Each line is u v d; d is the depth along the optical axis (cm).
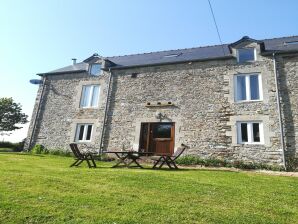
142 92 1399
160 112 1322
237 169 1041
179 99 1308
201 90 1280
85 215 374
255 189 584
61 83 1627
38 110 1602
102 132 1402
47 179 569
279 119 1098
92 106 1505
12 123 3003
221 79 1260
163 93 1352
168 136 1287
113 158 1259
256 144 1112
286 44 1336
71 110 1530
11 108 2995
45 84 1662
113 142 1368
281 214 420
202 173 802
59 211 384
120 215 380
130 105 1401
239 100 1204
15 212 371
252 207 448
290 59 1177
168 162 930
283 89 1142
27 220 351
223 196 510
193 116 1253
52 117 1559
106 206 415
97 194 480
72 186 529
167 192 521
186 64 1355
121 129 1375
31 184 518
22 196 438
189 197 492
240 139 1153
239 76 1245
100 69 1553
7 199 418
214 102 1236
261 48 1242
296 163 1023
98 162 1126
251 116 1153
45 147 1502
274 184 652
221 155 1152
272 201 490
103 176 649
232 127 1170
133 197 473
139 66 1441
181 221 369
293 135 1068
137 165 947
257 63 1220
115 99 1447
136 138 1327
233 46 1278
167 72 1383
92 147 1398
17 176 577
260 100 1162
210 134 1198
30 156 1179
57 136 1503
